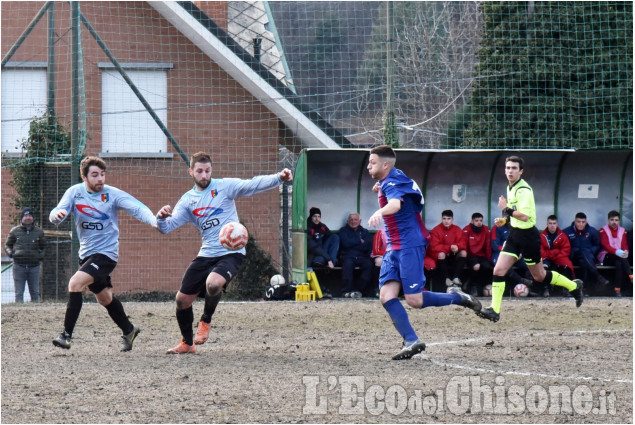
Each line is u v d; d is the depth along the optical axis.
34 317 17.03
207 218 11.86
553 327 15.24
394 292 11.16
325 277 22.89
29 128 24.84
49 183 24.12
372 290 22.50
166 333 14.63
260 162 27.95
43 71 27.59
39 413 8.04
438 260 21.92
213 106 27.95
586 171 23.16
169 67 27.81
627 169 23.16
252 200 27.19
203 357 11.53
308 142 29.83
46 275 23.31
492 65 29.89
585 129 29.33
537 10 29.72
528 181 23.20
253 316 17.27
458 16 48.09
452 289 11.91
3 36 27.66
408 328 11.03
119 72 26.61
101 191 11.97
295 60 42.66
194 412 8.07
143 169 27.58
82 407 8.30
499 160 22.84
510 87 29.78
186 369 10.45
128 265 26.67
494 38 29.89
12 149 27.25
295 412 8.08
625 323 15.88
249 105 28.03
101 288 11.97
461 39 47.62
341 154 22.27
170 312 18.16
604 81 29.33
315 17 41.91
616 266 22.28
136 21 27.73
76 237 22.44
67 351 12.34
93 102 27.55
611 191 23.33
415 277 11.04
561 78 29.23
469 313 17.56
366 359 11.28
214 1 30.89
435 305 11.50
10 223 25.77
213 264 11.90
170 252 26.94
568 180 23.25
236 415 7.95
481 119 30.05
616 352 11.91
